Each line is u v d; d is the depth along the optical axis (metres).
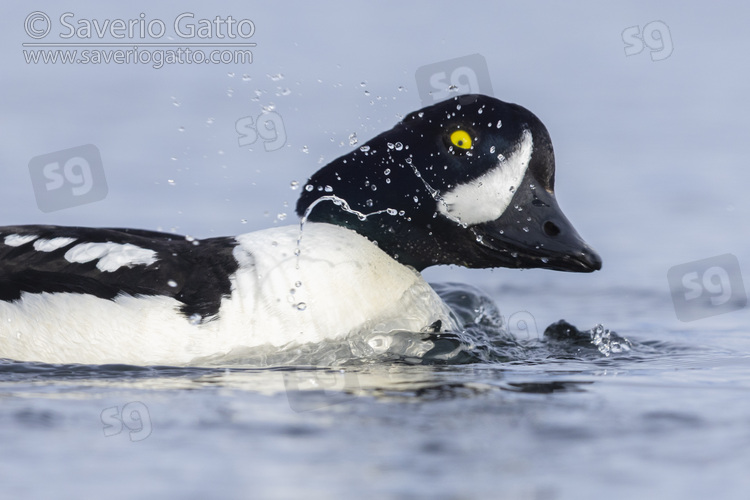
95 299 9.38
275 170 19.73
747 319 12.38
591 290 14.15
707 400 7.67
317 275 9.73
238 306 9.44
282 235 10.05
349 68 26.44
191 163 19.98
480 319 12.05
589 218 17.67
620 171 20.83
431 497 5.59
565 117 25.53
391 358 9.69
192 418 7.06
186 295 9.48
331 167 10.42
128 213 16.75
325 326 9.60
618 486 5.75
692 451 6.33
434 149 10.18
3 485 5.75
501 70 29.16
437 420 7.04
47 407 7.34
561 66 30.45
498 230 10.13
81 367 9.03
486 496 5.60
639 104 27.00
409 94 24.56
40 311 9.40
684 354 10.27
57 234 9.94
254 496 5.59
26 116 22.83
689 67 30.92
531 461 6.15
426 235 10.34
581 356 10.16
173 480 5.82
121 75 27.92
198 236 15.59
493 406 7.45
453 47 29.72
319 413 7.23
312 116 23.16
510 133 10.12
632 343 10.97
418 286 10.46
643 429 6.78
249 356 9.34
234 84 26.03
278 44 28.20
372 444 6.46
